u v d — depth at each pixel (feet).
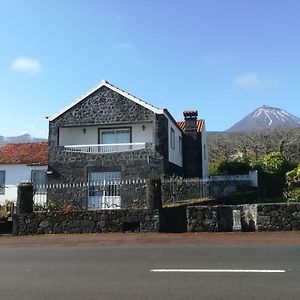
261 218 53.01
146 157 88.89
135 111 91.76
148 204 55.67
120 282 25.81
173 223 56.54
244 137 157.48
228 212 54.24
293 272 27.78
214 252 36.63
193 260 32.78
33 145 117.91
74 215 57.16
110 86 93.50
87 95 94.38
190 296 22.18
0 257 37.76
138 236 50.96
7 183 108.27
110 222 56.13
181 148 111.04
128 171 89.15
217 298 21.71
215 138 167.12
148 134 96.12
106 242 46.83
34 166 107.76
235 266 29.96
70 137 99.14
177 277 26.81
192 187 78.02
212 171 129.08
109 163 90.02
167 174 89.81
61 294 23.26
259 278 26.09
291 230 52.34
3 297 22.90
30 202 58.85
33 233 57.52
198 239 46.70
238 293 22.63
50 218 57.62
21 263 34.06
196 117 113.80
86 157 91.09
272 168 94.02
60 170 91.81
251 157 138.72
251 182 84.69
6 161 108.88
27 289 24.66
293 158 136.05
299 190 77.61
